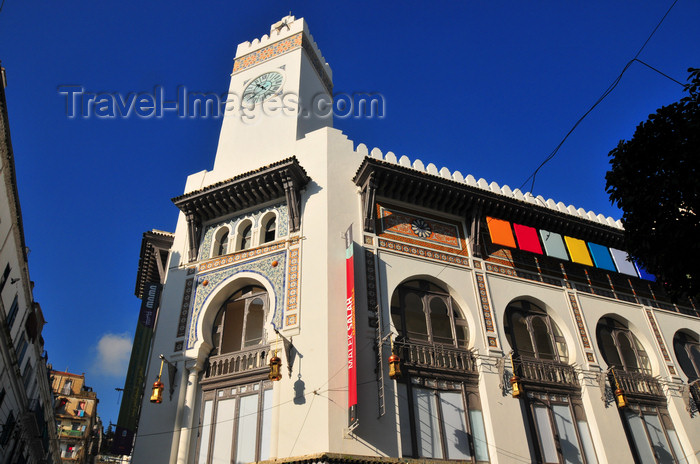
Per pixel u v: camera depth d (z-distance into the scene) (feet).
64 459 156.04
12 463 77.82
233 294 65.10
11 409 72.13
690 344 79.41
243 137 78.38
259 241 66.49
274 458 50.08
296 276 60.59
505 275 69.67
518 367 63.16
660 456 64.90
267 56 87.86
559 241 74.43
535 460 57.36
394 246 64.90
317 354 54.08
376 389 53.36
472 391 59.16
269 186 67.05
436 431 55.01
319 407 50.90
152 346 63.31
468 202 70.38
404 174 67.00
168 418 57.06
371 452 49.67
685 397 70.69
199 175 76.74
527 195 80.74
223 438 55.16
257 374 57.00
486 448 56.08
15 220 59.41
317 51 93.25
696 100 37.01
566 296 72.28
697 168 36.88
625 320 75.20
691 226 37.35
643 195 39.04
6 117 47.70
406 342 59.11
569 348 67.92
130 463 55.52
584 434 61.93
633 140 39.93
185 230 72.64
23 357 75.61
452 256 67.77
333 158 69.46
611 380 67.21
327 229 62.34
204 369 60.64
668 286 41.01
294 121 76.23
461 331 63.72
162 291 67.67
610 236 78.33
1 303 58.75
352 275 57.82
